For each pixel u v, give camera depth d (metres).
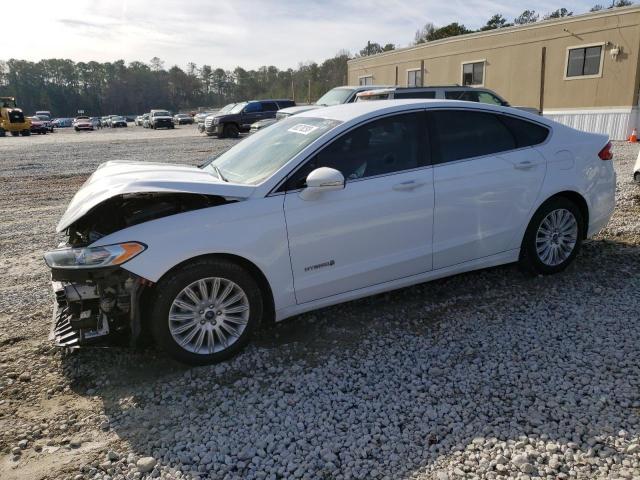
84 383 3.25
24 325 4.06
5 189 10.91
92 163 15.73
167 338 3.23
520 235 4.37
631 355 3.29
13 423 2.86
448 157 4.00
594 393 2.91
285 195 3.46
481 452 2.50
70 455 2.60
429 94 12.80
